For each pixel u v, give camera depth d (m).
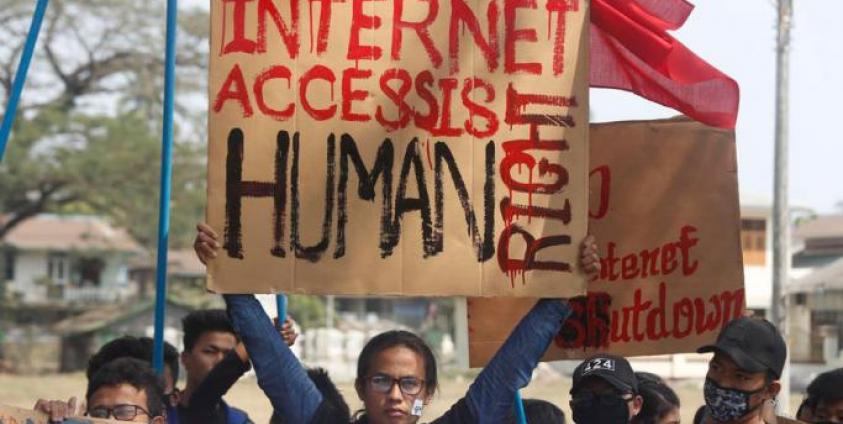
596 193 7.65
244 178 6.13
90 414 6.26
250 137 6.16
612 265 7.63
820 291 51.41
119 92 46.59
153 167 46.25
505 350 6.02
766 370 5.75
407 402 5.89
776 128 21.92
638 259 7.63
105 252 57.56
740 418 5.81
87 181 46.06
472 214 6.18
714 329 7.62
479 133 6.22
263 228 6.11
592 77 7.39
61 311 60.94
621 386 6.60
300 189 6.14
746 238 51.25
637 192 7.64
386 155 6.18
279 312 7.26
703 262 7.62
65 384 48.12
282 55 6.19
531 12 6.29
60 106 45.78
